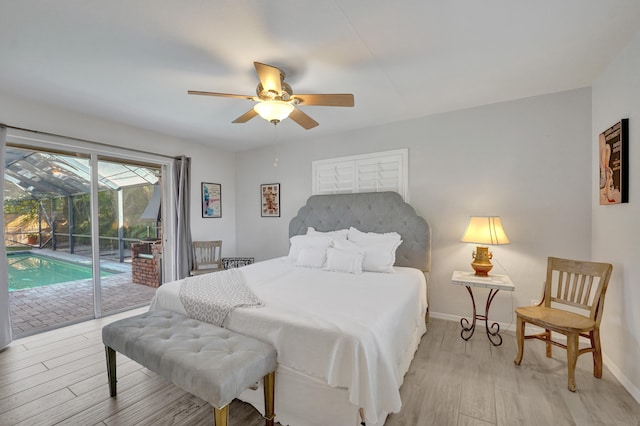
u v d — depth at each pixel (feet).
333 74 7.55
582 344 8.47
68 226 10.92
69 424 5.40
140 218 12.88
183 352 5.08
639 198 6.02
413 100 9.40
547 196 9.00
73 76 7.53
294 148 14.39
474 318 9.01
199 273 13.34
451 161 10.46
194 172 14.56
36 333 9.34
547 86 8.43
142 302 12.48
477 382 6.69
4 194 9.00
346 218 12.25
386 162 11.76
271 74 5.97
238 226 16.63
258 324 5.84
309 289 7.69
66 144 9.93
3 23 5.35
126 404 5.95
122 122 11.35
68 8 4.98
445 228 10.60
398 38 6.02
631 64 6.22
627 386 6.32
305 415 5.27
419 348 8.39
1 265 8.32
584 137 8.50
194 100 9.16
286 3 4.93
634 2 4.98
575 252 8.64
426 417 5.54
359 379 4.70
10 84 7.96
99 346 8.54
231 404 6.08
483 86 8.39
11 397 6.15
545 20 5.47
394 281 8.60
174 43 6.10
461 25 5.60
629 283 6.37
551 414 5.61
